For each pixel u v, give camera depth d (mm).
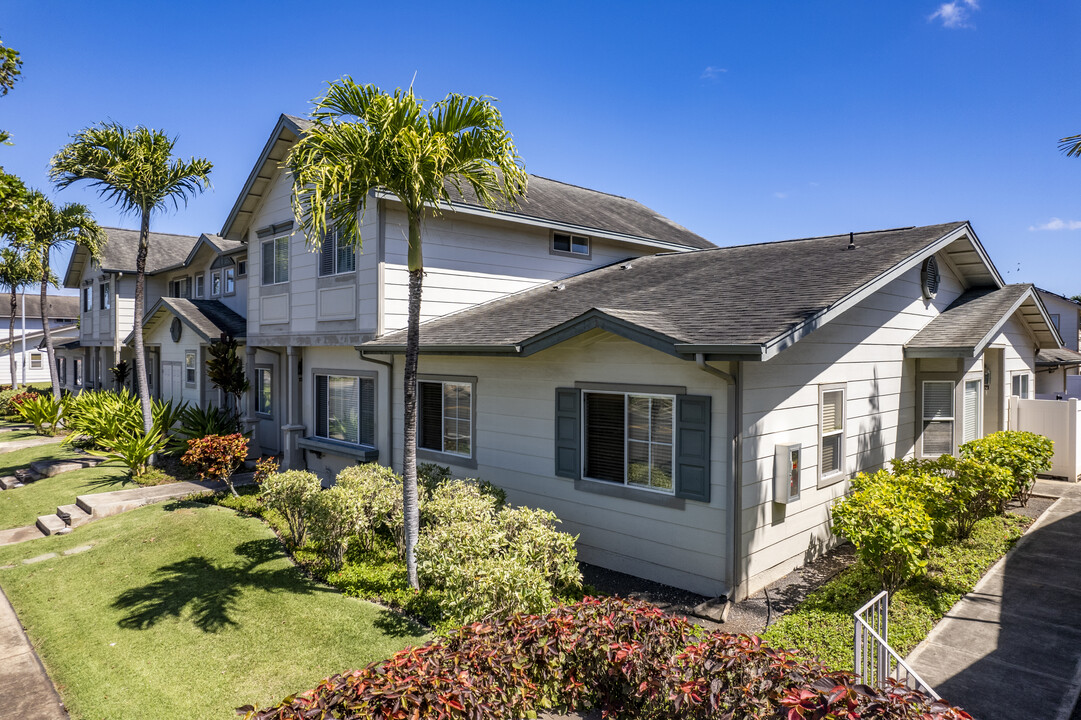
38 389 35094
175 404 21594
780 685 3490
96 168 13945
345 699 3316
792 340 6734
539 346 8609
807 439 8609
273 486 9203
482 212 12844
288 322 14430
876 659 5395
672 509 7906
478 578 5773
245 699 5492
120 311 25078
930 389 11305
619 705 4258
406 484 7641
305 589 7805
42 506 12867
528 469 9789
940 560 8086
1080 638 6039
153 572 8656
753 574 7578
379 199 11648
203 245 20500
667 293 10031
